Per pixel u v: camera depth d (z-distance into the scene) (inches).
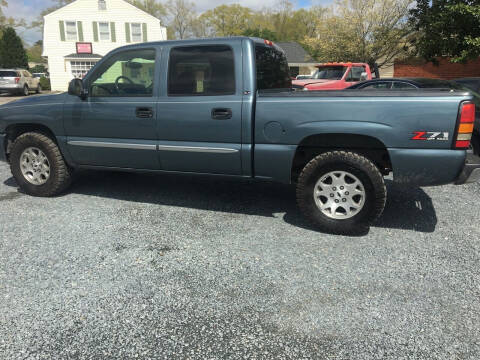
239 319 101.2
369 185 143.9
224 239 147.9
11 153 193.3
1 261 129.3
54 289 113.8
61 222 162.4
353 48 866.1
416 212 178.1
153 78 166.2
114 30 1254.3
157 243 143.9
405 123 135.6
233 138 156.6
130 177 232.2
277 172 155.7
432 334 95.8
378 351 90.0
